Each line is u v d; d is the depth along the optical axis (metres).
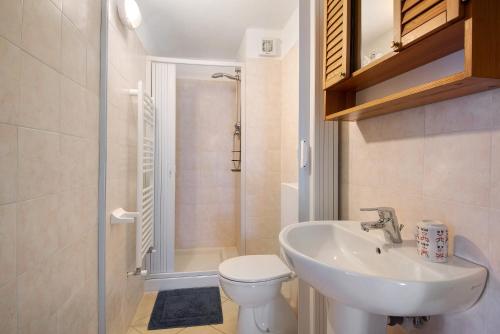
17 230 0.74
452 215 0.84
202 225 3.17
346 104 1.31
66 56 1.01
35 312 0.83
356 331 0.92
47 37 0.88
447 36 0.73
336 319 0.98
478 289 0.71
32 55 0.80
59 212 0.97
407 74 1.02
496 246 0.71
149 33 2.44
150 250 2.23
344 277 0.69
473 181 0.77
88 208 1.22
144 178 2.10
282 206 1.92
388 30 0.96
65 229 1.01
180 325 1.85
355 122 1.34
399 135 1.06
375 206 1.19
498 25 0.63
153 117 2.29
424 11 0.72
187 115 3.13
